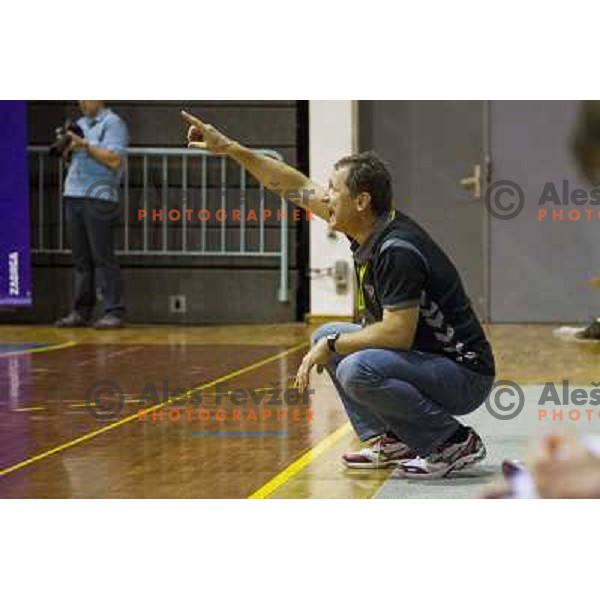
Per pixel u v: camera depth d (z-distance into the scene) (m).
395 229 6.10
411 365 6.10
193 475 6.55
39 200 15.95
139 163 15.87
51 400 9.13
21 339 13.73
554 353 11.88
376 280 6.10
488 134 15.55
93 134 14.60
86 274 15.08
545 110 15.41
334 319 15.41
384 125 15.73
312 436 7.66
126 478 6.49
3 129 15.25
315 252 15.38
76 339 13.71
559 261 15.55
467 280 15.77
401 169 15.76
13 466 6.84
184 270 15.95
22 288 15.38
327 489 6.17
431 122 15.66
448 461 6.36
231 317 15.91
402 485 6.25
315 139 15.28
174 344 13.09
